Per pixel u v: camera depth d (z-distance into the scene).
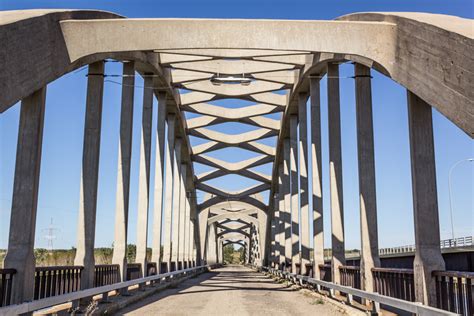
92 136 16.25
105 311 13.35
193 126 40.59
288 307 15.73
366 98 17.23
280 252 40.75
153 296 20.44
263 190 60.84
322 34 16.17
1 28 9.87
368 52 14.32
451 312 8.08
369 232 15.97
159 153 28.81
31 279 11.08
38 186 11.80
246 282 32.97
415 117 11.11
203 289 25.23
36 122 11.80
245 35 16.64
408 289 11.13
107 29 15.14
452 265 24.56
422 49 10.77
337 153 20.67
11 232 11.19
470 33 9.16
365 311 12.87
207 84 31.77
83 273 14.96
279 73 29.62
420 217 10.52
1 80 9.90
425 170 10.82
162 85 27.97
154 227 27.75
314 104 25.02
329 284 17.56
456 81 9.41
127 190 19.67
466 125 9.13
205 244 72.50
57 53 12.80
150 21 16.11
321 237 23.64
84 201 15.70
